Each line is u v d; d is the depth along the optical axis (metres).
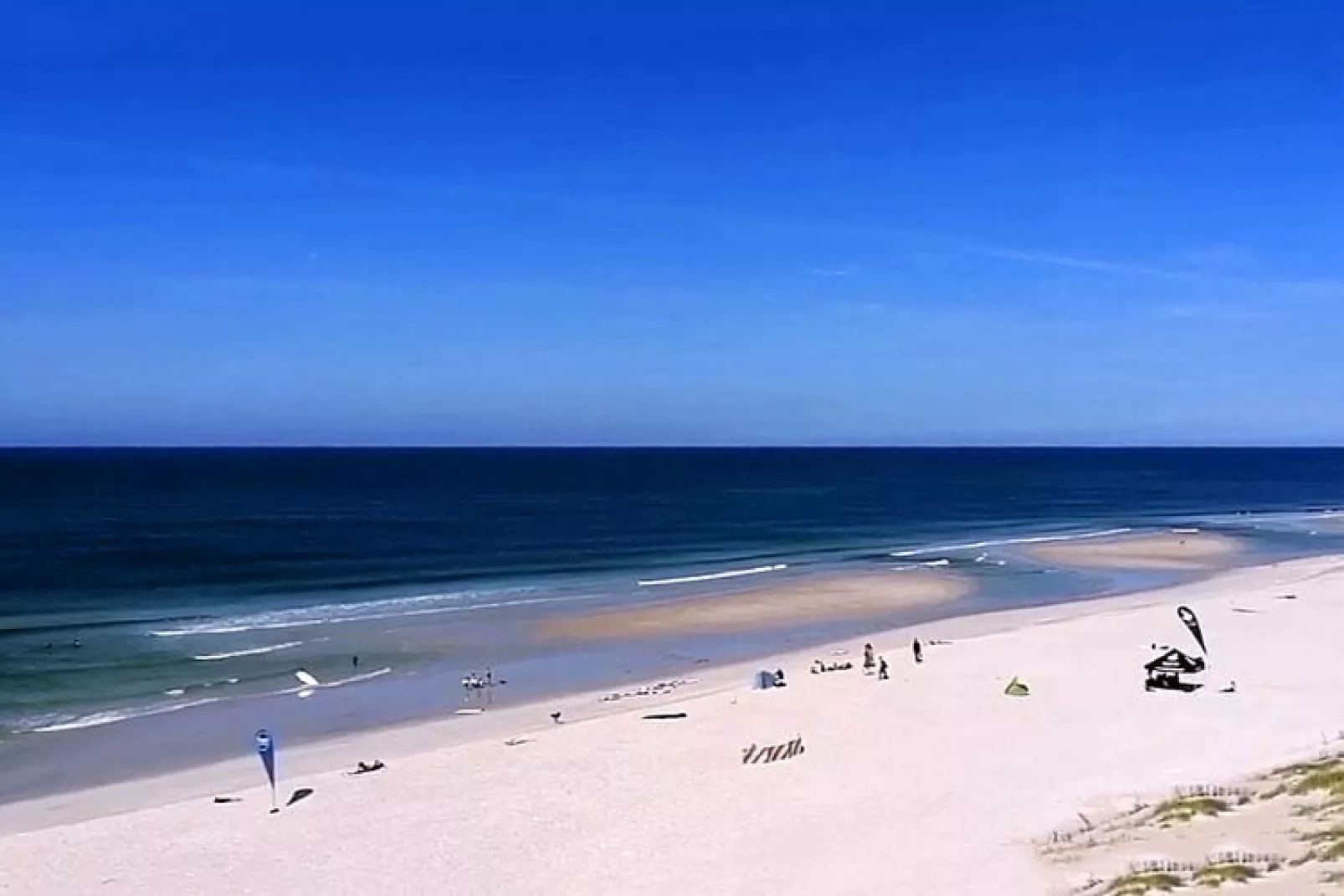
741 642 45.47
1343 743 26.31
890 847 20.02
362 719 33.16
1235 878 15.77
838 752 27.22
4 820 24.48
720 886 18.64
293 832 22.61
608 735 29.45
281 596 56.84
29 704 34.62
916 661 38.78
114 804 25.48
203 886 19.94
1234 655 39.31
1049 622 47.78
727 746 28.08
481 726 32.09
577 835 21.77
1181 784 23.20
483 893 19.12
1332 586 58.62
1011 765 25.55
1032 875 17.73
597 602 54.78
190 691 36.41
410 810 23.72
